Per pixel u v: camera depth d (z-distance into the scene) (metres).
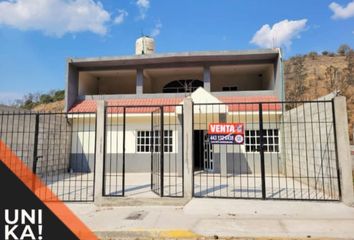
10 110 9.89
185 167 6.78
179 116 11.95
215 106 11.55
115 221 5.45
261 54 14.65
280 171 12.62
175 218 5.60
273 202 6.54
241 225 5.10
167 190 8.13
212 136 7.42
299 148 10.18
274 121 12.98
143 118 13.77
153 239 4.74
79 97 16.23
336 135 6.57
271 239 4.51
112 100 15.73
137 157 13.61
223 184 9.58
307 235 4.59
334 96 6.93
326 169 7.66
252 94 15.15
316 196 7.39
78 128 13.68
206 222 5.30
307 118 9.24
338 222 5.20
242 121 13.29
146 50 19.36
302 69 47.06
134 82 19.45
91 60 15.59
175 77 18.55
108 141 13.94
